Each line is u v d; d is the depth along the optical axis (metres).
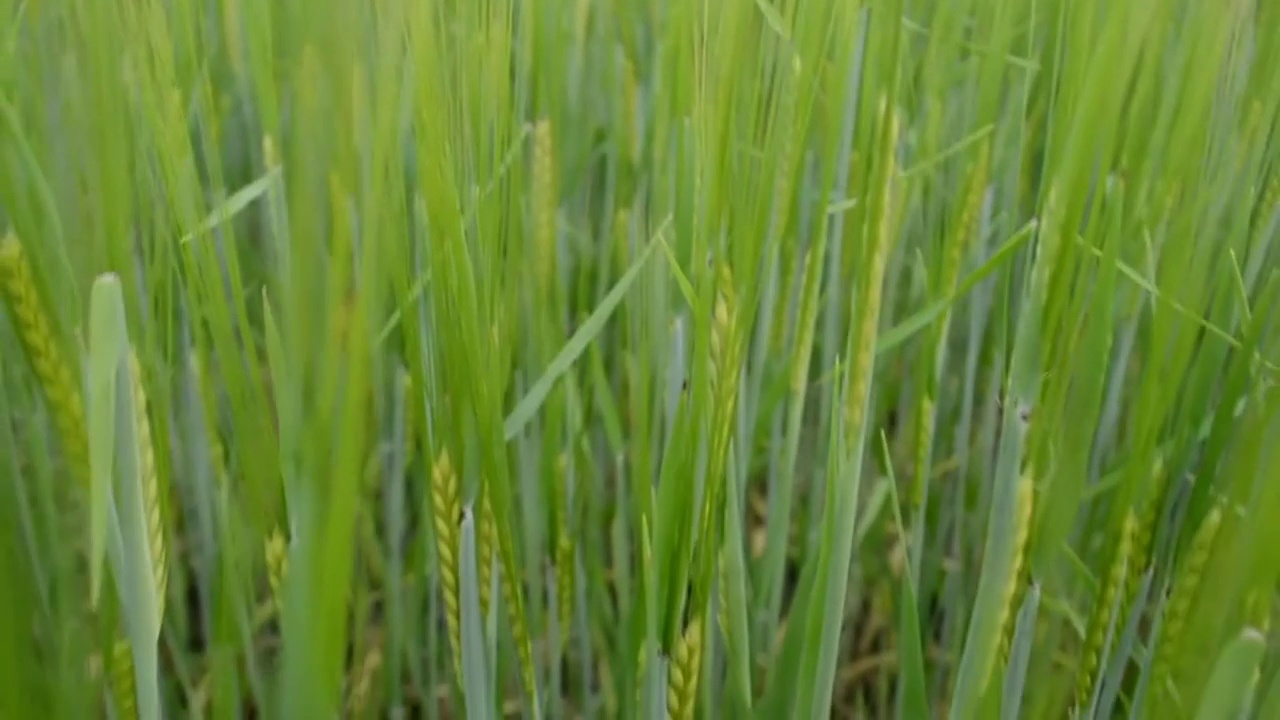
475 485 0.47
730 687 0.53
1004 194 0.64
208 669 0.58
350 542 0.39
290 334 0.40
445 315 0.45
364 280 0.39
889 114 0.44
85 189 0.43
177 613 0.54
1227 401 0.49
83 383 0.44
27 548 0.46
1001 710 0.49
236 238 0.66
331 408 0.39
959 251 0.56
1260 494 0.42
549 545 0.57
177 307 0.57
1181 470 0.51
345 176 0.38
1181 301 0.46
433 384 0.47
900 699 0.53
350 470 0.39
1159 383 0.48
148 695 0.43
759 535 0.73
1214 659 0.42
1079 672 0.50
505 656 0.55
